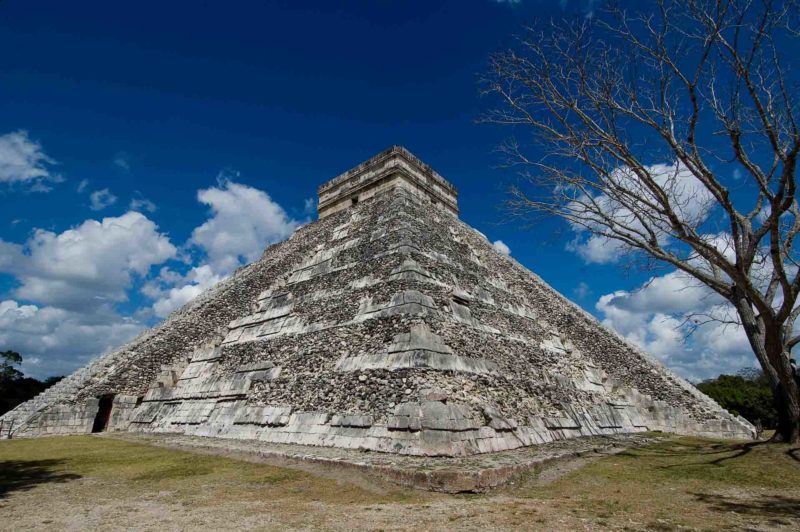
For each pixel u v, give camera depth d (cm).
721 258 934
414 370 1088
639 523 554
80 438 1393
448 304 1430
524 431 1143
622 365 1927
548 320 2020
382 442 991
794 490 743
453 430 950
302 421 1179
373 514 595
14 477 854
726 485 784
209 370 1639
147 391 1698
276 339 1575
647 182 975
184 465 946
